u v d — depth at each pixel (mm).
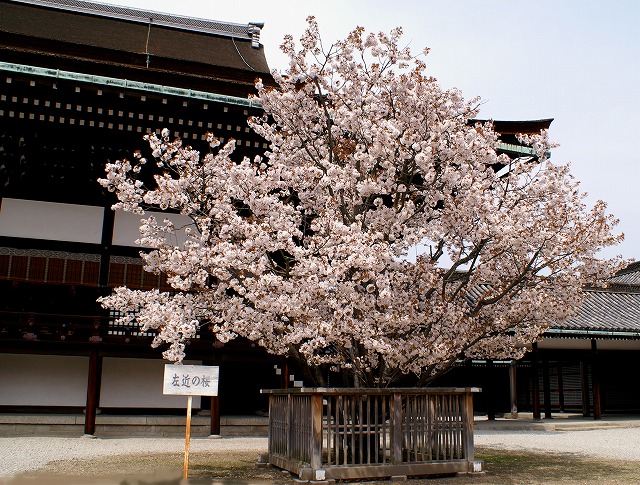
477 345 11719
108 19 25172
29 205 16156
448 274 10961
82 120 15773
